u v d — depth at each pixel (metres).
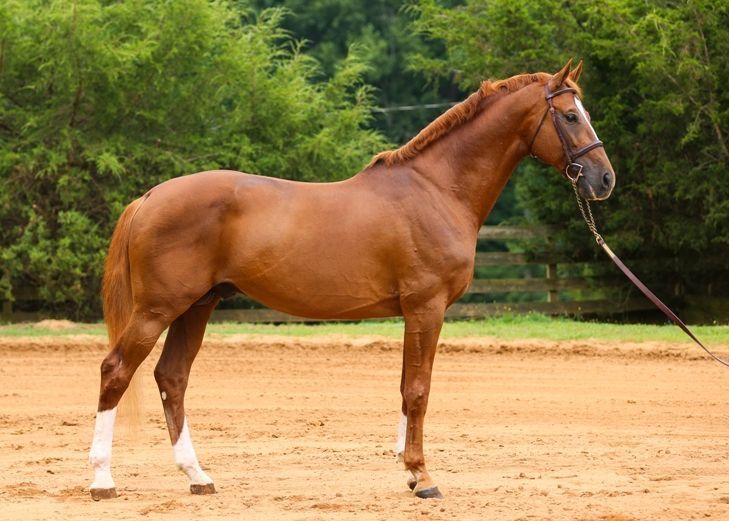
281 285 8.48
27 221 24.42
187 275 8.40
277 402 13.80
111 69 23.98
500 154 8.95
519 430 11.98
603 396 14.30
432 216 8.62
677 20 23.92
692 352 17.70
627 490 8.69
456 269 8.61
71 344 18.58
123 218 8.68
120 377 8.42
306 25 42.12
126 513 7.91
